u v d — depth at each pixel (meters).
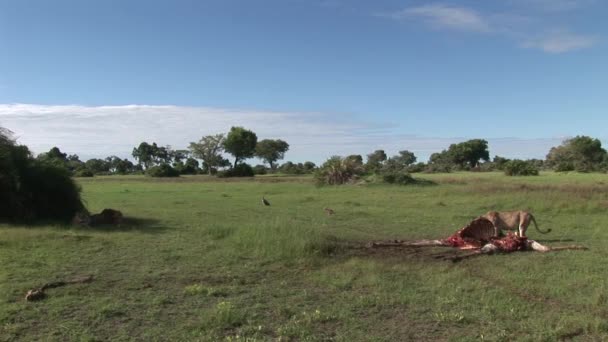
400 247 13.35
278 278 10.02
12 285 9.10
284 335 6.82
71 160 120.88
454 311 7.72
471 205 24.14
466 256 11.95
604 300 8.18
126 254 12.27
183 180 63.81
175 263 11.29
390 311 7.85
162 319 7.50
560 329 6.87
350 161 46.38
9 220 18.23
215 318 7.39
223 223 17.89
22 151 19.83
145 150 124.38
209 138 102.62
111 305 8.04
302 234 13.41
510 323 7.21
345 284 9.40
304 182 51.88
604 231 16.02
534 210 21.88
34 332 6.93
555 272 10.19
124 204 27.06
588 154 99.44
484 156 119.50
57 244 13.26
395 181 42.56
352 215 21.11
